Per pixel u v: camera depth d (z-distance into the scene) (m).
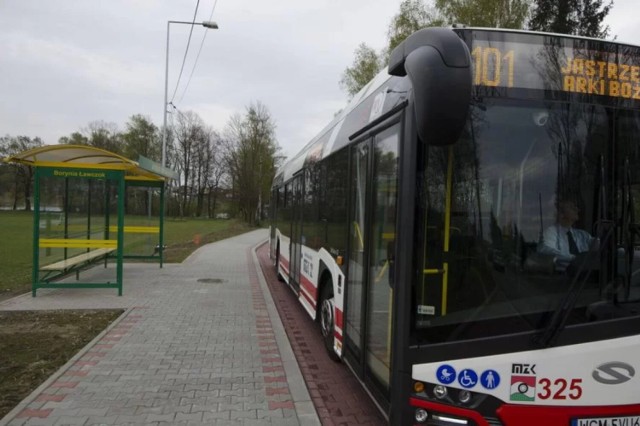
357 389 5.26
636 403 3.03
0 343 6.57
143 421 4.20
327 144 6.73
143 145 66.00
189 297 10.02
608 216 3.16
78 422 4.16
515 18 23.77
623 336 3.04
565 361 2.99
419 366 3.05
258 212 48.78
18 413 4.32
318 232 6.93
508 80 3.20
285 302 10.30
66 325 7.54
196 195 69.88
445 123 2.58
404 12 26.70
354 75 31.89
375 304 4.02
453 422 2.99
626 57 3.29
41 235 9.62
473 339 3.04
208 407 4.53
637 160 3.22
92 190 11.66
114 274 12.90
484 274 3.10
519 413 2.98
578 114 3.21
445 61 2.59
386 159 3.84
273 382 5.21
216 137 69.62
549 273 3.09
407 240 3.12
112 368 5.56
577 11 25.89
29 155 9.09
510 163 3.16
